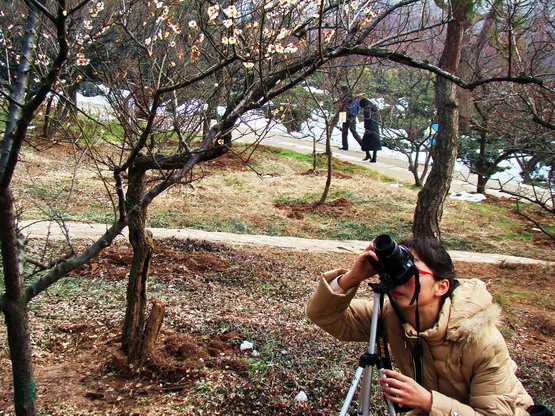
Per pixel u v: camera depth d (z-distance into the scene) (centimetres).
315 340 537
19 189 1134
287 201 1437
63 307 588
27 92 340
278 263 878
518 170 2019
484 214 1475
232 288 723
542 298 830
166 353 473
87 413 385
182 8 458
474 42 1167
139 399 411
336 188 1591
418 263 238
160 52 444
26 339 281
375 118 1723
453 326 229
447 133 853
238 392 425
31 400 287
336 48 410
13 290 272
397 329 249
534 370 540
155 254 823
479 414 221
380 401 433
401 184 1727
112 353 454
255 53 358
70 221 980
